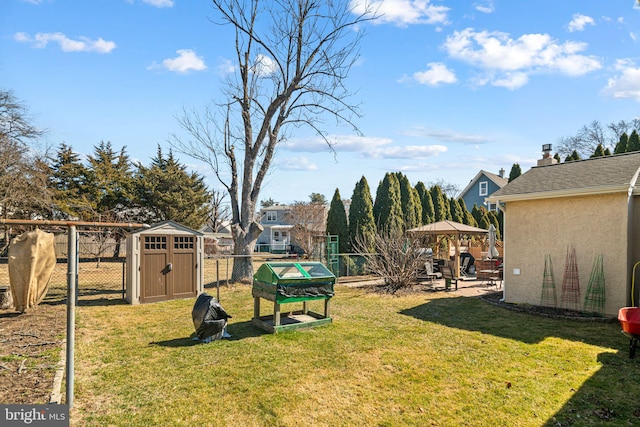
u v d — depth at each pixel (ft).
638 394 13.52
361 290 39.11
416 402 12.86
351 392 13.62
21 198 55.93
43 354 17.21
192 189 96.89
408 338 20.58
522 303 30.71
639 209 25.82
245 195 44.06
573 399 13.12
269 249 134.31
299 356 17.48
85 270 57.11
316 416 11.87
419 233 43.83
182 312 27.68
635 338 17.06
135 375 15.02
